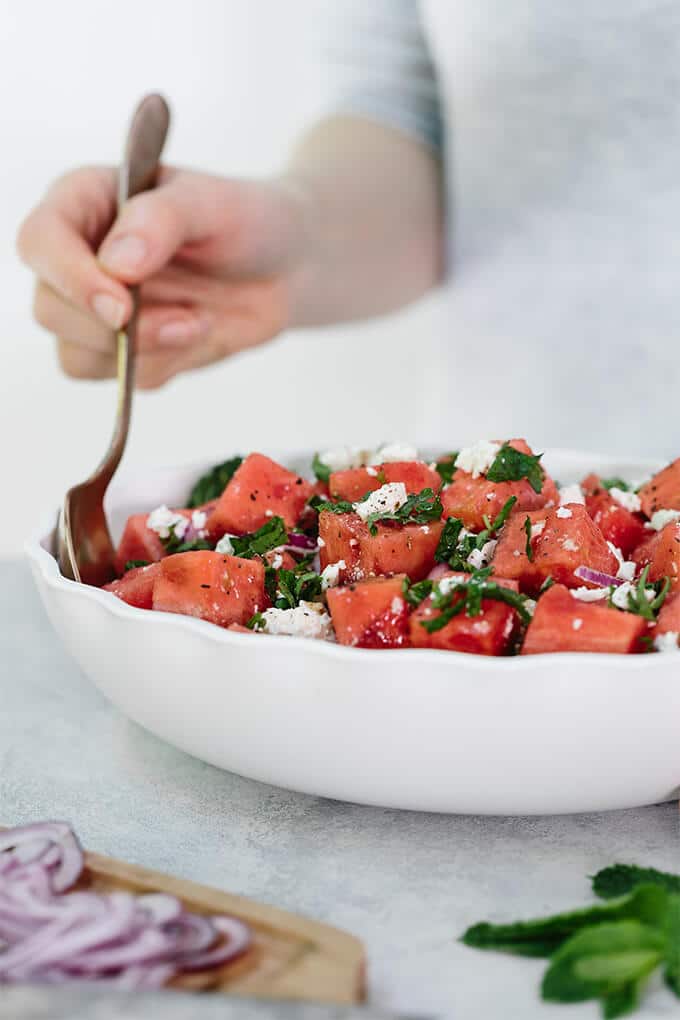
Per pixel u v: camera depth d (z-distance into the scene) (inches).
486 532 19.8
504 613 17.2
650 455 38.7
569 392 40.0
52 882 15.9
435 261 43.7
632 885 16.5
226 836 18.1
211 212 28.2
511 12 37.9
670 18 35.1
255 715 17.0
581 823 18.4
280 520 20.9
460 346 42.7
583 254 38.6
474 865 17.4
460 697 16.2
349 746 16.8
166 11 82.3
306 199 36.5
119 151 82.2
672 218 36.7
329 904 16.7
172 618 17.1
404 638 17.5
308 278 37.5
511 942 15.8
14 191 79.4
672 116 35.9
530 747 16.5
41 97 79.9
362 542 19.1
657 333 37.8
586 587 18.6
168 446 71.9
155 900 15.6
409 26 41.3
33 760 20.0
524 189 39.3
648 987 15.4
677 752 16.8
